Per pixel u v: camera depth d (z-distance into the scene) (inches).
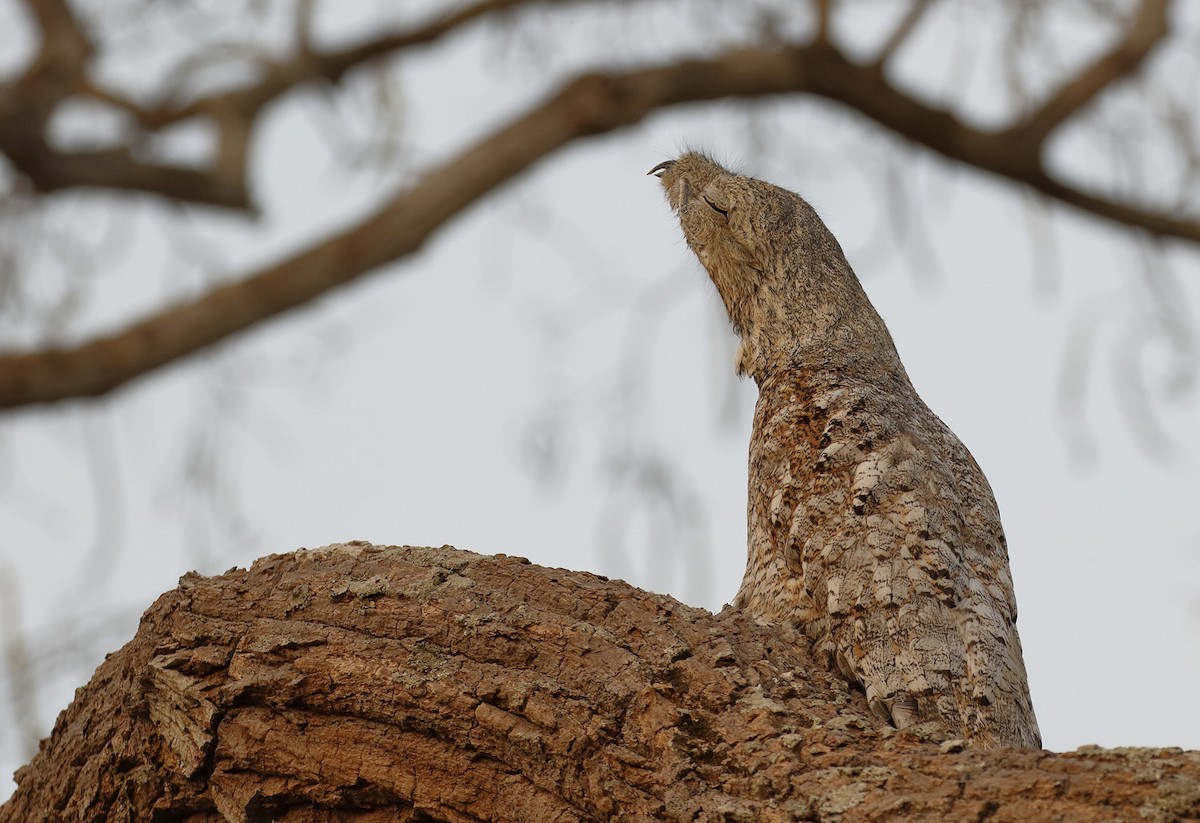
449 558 350.9
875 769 273.4
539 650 321.7
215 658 337.4
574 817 303.1
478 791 316.5
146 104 564.7
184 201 549.3
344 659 328.5
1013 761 265.7
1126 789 249.6
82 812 361.4
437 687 318.7
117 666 370.9
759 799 280.4
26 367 573.6
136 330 585.0
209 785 342.3
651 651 319.0
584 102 717.3
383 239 638.5
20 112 497.7
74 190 536.4
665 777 291.7
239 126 563.2
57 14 505.7
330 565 354.9
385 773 323.0
